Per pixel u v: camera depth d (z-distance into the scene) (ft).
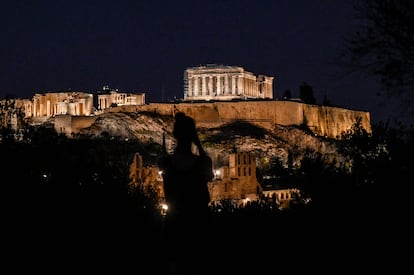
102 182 83.35
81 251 67.77
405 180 70.03
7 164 77.25
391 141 72.54
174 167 47.16
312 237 69.31
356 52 62.95
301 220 74.08
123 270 66.23
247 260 67.72
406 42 61.67
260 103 626.64
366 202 70.59
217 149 467.52
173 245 46.32
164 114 611.88
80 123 540.11
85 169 84.79
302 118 621.31
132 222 77.61
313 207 75.41
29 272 62.34
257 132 574.56
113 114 553.64
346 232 67.21
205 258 46.57
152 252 70.49
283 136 573.74
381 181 71.26
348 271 62.44
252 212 89.97
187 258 45.96
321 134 624.18
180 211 46.57
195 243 46.11
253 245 72.13
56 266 64.34
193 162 47.32
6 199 70.23
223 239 74.13
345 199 72.23
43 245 66.49
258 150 491.31
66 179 79.41
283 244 70.49
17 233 66.23
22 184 73.46
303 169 82.94
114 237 71.97
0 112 94.48
